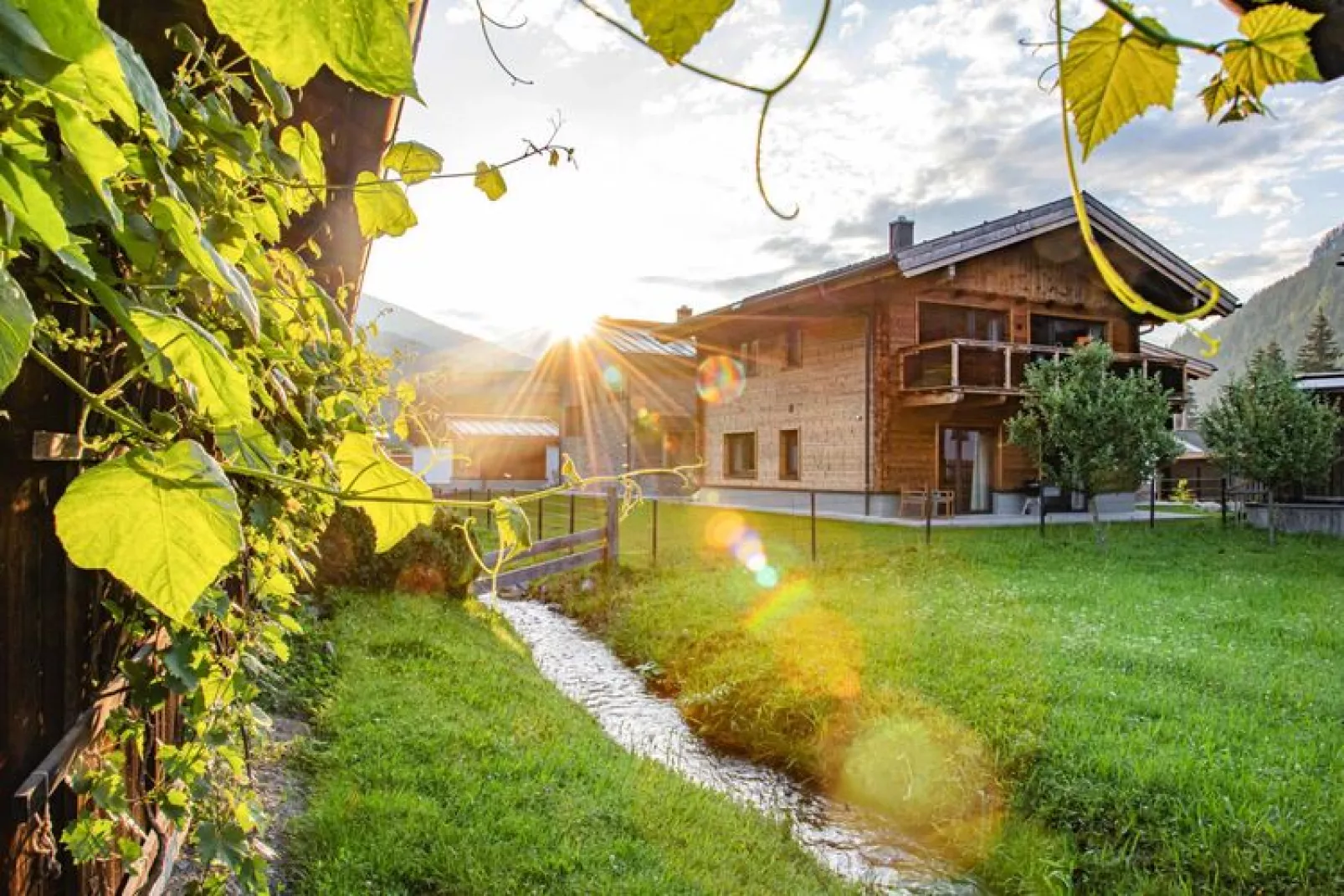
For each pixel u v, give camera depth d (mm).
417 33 1392
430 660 5250
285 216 1184
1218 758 3979
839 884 3289
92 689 1359
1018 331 15859
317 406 2010
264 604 2129
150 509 454
